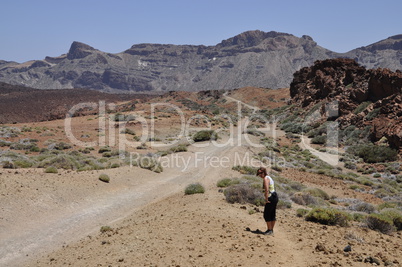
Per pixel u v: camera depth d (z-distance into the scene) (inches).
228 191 619.2
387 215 559.2
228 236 359.6
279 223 468.1
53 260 379.2
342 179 1392.7
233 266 275.4
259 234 375.6
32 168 955.3
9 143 1717.5
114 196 770.2
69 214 604.4
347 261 303.0
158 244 348.8
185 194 759.1
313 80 3762.3
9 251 427.2
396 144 1872.5
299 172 1449.3
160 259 302.7
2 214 531.2
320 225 486.6
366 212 713.0
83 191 741.9
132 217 599.8
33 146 1640.0
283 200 708.0
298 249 334.0
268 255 303.6
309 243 361.7
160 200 748.0
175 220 455.5
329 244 363.3
